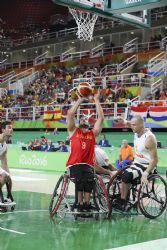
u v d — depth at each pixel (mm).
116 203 6391
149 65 23969
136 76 23328
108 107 20672
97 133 6059
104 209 6191
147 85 22453
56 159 15102
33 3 38156
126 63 27094
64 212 5941
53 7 37625
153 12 29188
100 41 32000
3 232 5160
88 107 20641
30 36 38406
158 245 4621
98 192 6172
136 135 6340
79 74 27641
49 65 31422
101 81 23828
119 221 5918
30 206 7070
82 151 5848
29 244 4609
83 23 13438
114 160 14094
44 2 37875
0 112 24562
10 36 38812
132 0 9656
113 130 19516
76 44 33344
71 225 5621
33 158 15961
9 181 6738
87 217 6074
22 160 16422
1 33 38781
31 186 10031
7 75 33344
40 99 25859
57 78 28594
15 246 4516
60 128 21375
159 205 6754
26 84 30000
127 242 4746
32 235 5027
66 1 9930
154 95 20562
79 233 5164
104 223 5777
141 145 6180
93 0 10266
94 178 5961
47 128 21984
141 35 29672
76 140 5871
